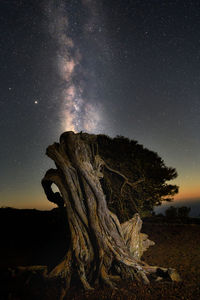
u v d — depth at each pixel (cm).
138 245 786
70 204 710
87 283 647
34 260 854
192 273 713
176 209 1634
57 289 649
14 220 1332
